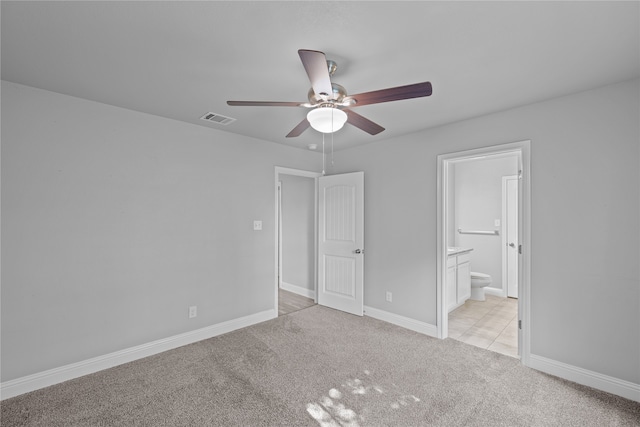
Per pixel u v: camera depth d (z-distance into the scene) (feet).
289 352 9.14
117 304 8.42
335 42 5.36
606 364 7.11
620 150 6.94
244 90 7.40
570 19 4.68
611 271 7.06
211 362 8.52
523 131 8.37
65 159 7.63
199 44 5.44
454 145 9.86
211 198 10.44
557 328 7.79
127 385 7.36
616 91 6.99
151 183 9.07
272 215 12.34
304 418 6.18
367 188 12.58
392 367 8.22
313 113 5.77
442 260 10.19
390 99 5.56
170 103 8.21
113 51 5.67
